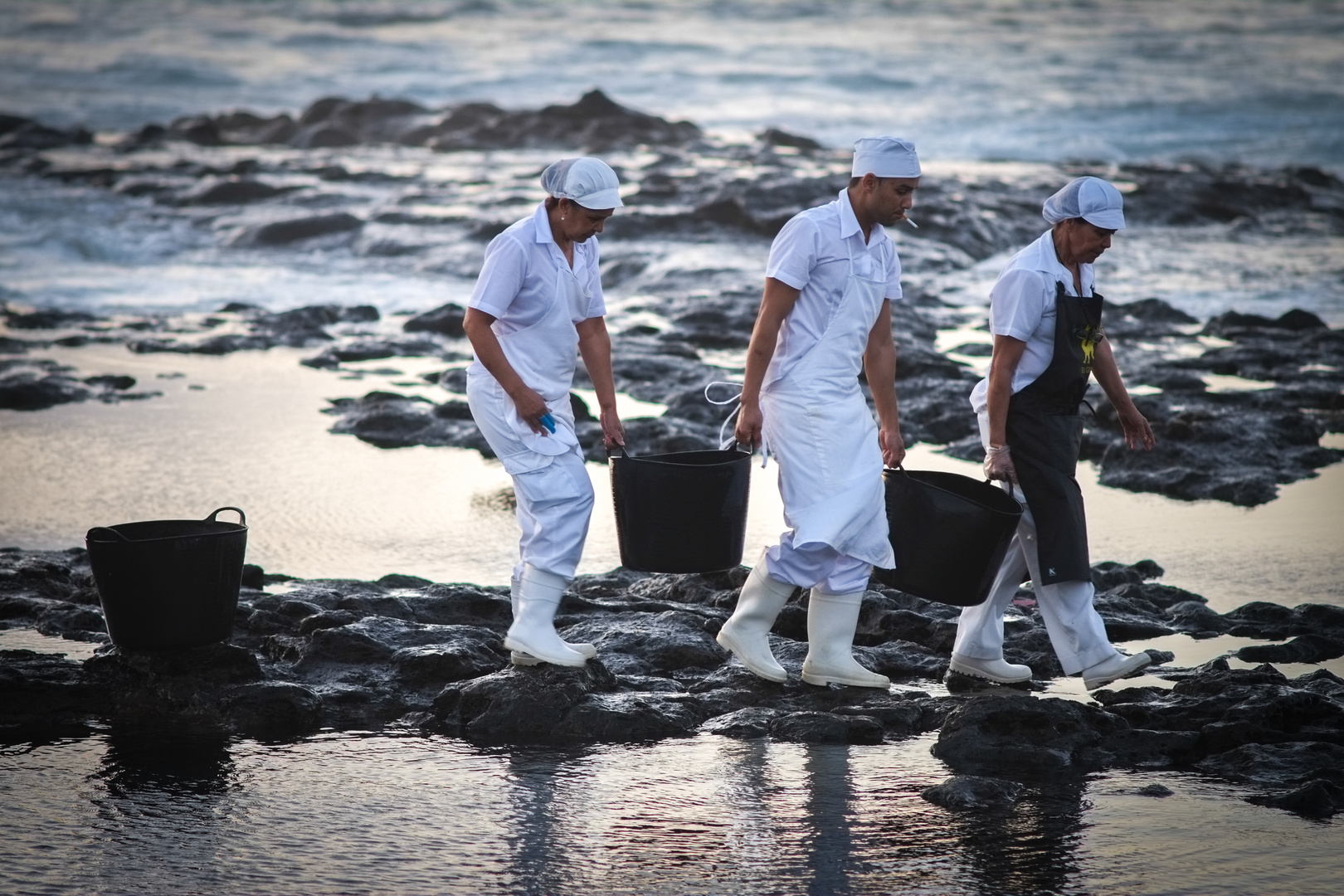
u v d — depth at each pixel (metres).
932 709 20.86
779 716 20.69
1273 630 24.67
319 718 20.89
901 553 21.19
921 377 47.09
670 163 107.38
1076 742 19.61
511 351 20.53
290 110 161.62
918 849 16.53
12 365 48.50
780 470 21.06
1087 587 21.31
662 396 45.66
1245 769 18.89
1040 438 20.94
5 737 20.11
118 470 35.78
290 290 67.81
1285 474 36.38
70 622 24.31
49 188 94.81
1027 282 20.53
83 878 15.71
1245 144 137.00
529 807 17.69
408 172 105.69
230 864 16.11
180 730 20.41
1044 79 183.38
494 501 33.59
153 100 162.75
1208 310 61.81
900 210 20.36
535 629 21.23
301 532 30.80
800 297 20.52
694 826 17.12
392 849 16.52
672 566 20.98
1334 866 16.08
